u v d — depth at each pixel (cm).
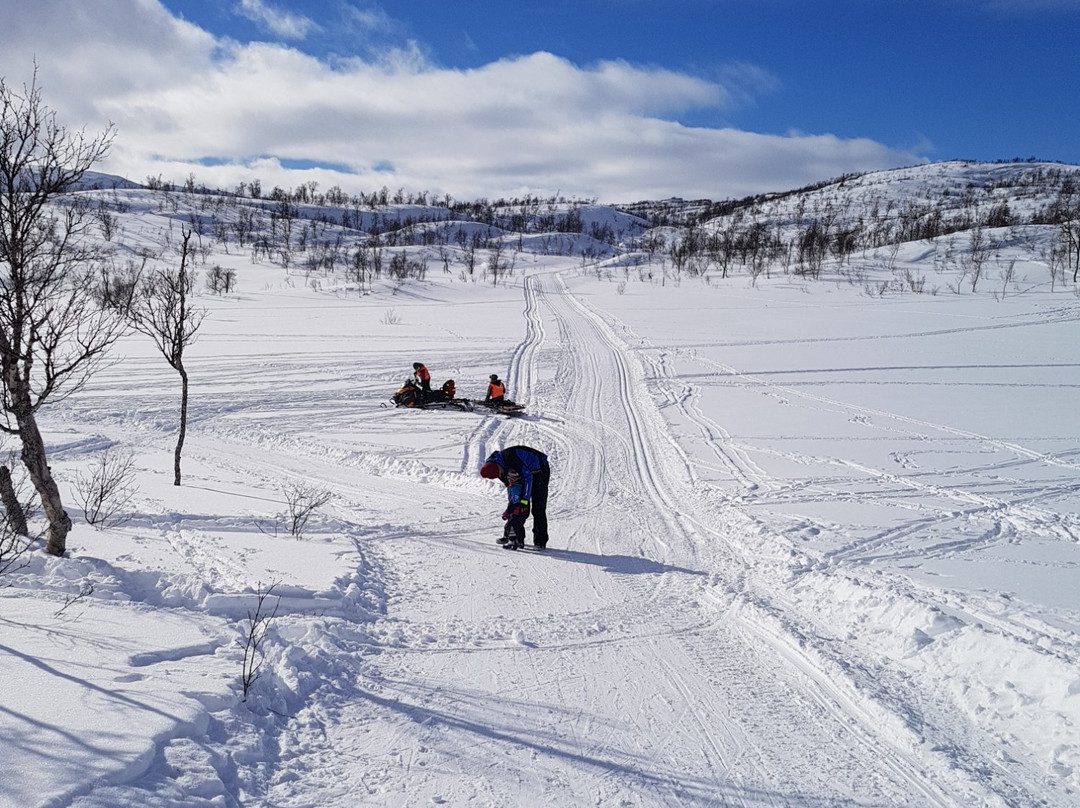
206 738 385
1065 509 1088
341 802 364
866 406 1983
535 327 4038
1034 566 827
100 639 495
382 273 8944
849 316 4284
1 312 670
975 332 3578
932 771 429
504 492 1245
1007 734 466
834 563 838
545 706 497
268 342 3484
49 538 711
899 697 520
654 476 1365
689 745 454
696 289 6662
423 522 1048
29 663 440
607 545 956
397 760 411
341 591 676
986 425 1730
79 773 321
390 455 1527
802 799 399
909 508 1098
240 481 1326
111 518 952
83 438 1695
